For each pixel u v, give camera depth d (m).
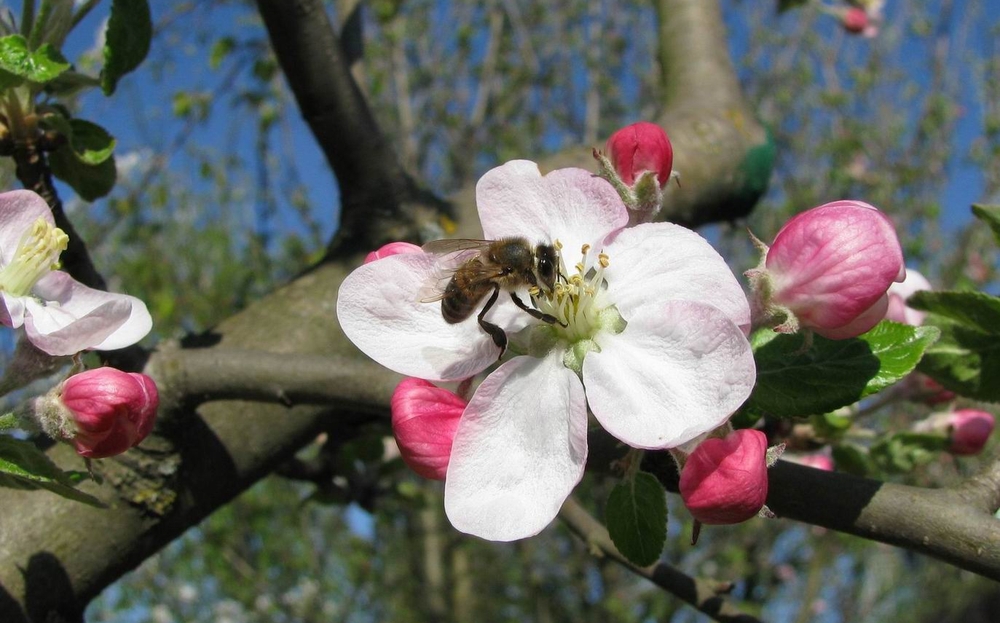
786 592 0.79
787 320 0.13
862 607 0.81
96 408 0.13
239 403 0.18
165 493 0.17
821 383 0.14
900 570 0.82
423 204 0.22
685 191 0.24
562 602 0.82
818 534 0.63
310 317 0.20
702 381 0.13
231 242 0.78
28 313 0.15
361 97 0.21
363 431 0.23
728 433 0.13
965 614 0.75
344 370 0.16
